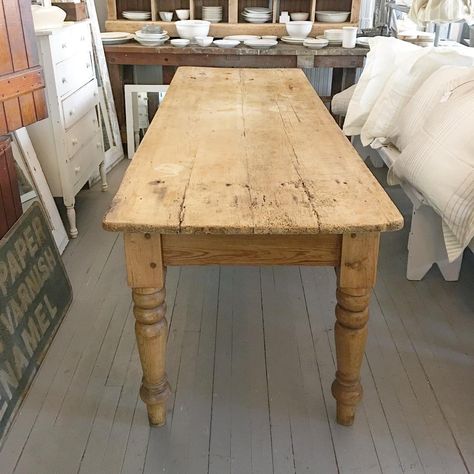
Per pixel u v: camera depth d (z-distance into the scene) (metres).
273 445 1.65
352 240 1.40
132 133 4.21
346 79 4.20
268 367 1.98
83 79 3.10
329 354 2.04
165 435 1.68
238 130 2.09
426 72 2.76
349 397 1.65
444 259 2.47
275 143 1.94
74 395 1.84
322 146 1.92
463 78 2.32
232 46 4.04
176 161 1.75
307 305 2.35
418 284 2.51
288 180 1.61
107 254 2.77
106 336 2.14
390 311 2.31
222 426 1.72
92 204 3.38
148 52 3.97
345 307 1.51
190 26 4.03
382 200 1.48
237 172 1.67
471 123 2.06
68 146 2.84
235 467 1.58
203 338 2.13
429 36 3.83
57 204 3.33
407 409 1.79
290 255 1.44
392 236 2.94
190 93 2.69
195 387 1.88
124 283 2.51
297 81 3.02
